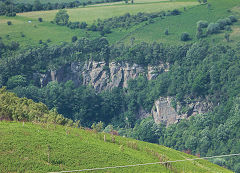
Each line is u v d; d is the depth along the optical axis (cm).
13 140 5778
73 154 5862
